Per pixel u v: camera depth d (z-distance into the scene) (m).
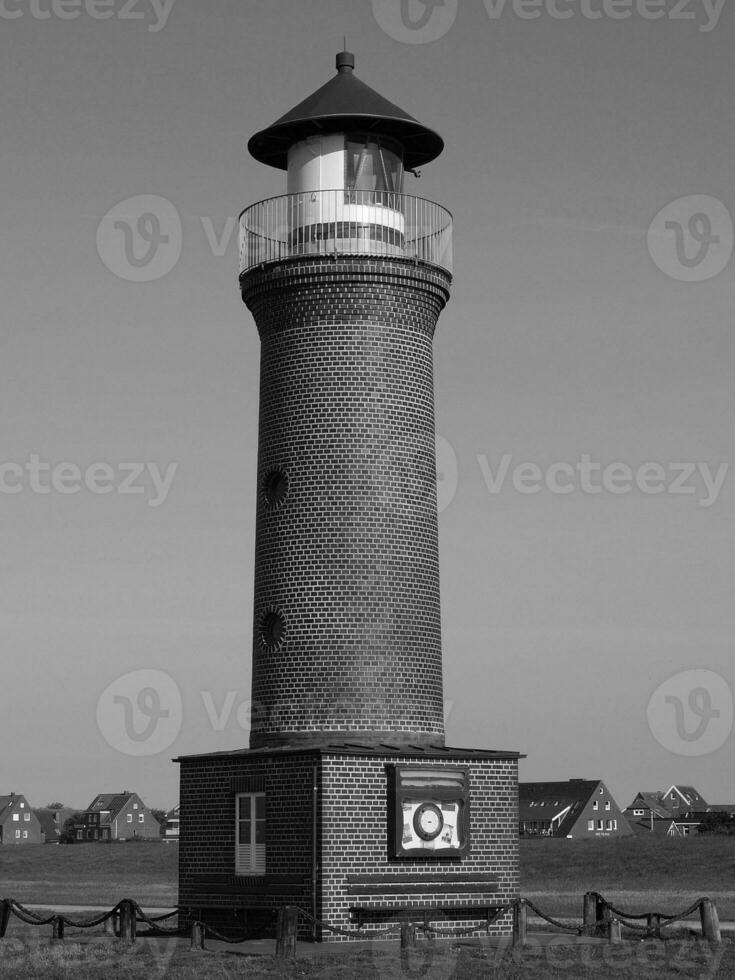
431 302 39.31
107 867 100.56
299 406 38.16
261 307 39.25
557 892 73.50
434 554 38.62
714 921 34.66
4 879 92.44
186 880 37.31
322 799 34.41
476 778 36.75
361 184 38.75
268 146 40.56
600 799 168.38
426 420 38.91
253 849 36.19
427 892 35.41
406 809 35.28
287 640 37.28
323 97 38.75
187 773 37.72
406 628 37.41
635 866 86.50
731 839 94.31
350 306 38.19
